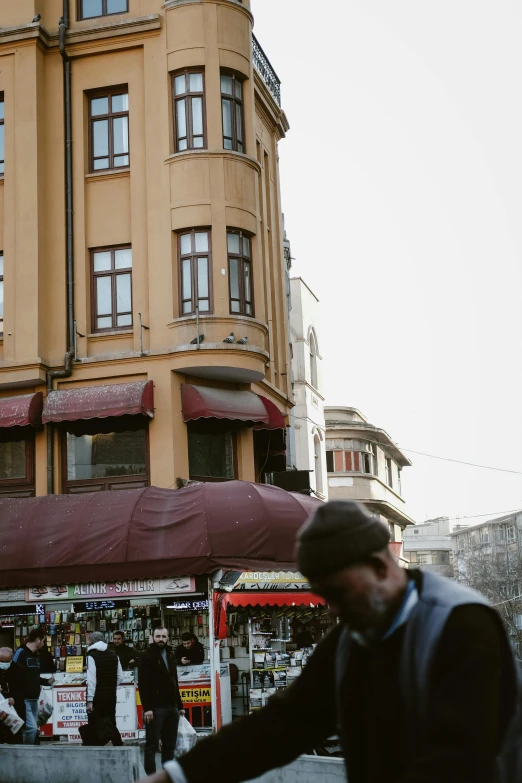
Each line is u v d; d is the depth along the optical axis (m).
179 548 18.55
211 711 17.17
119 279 23.08
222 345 21.98
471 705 2.37
